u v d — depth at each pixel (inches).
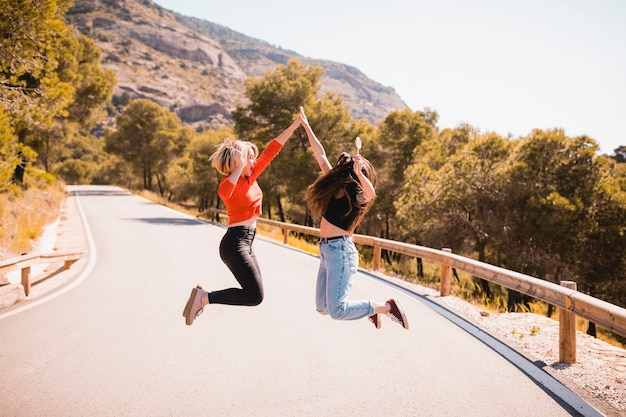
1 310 288.2
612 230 757.9
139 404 159.5
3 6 503.5
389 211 1327.5
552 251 821.9
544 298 224.5
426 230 1029.8
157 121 2677.2
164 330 247.1
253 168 170.4
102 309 291.0
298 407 157.8
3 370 189.8
